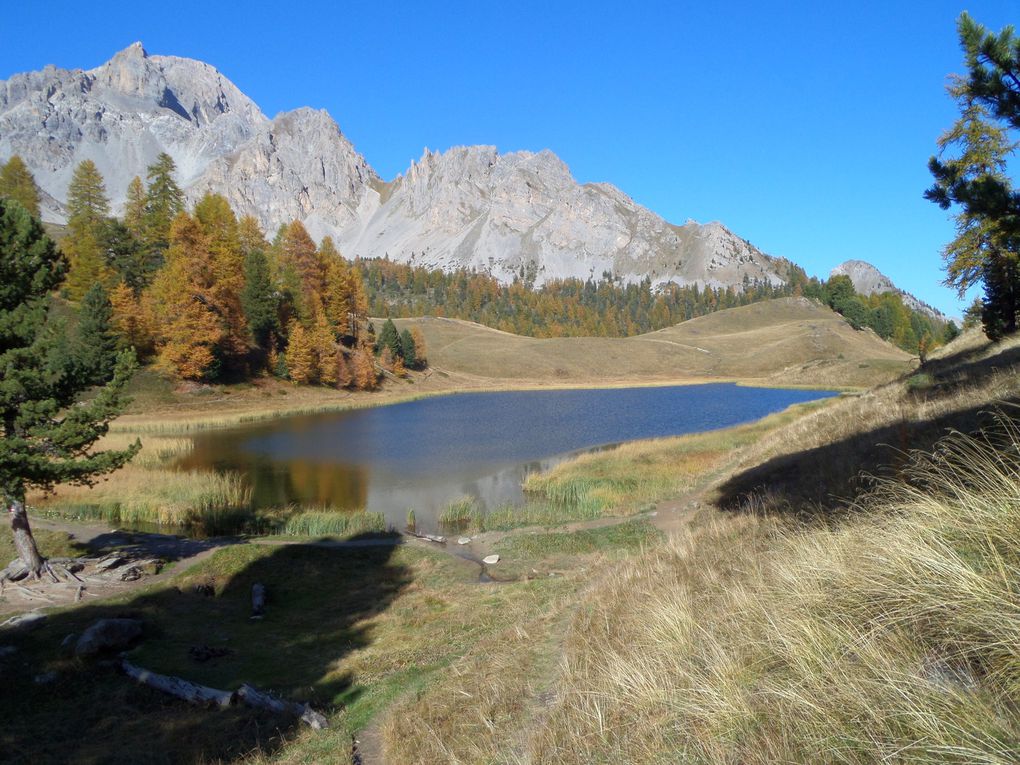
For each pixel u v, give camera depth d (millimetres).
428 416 58469
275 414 57875
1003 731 2467
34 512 22625
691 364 127875
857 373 92250
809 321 154750
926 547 3795
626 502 21828
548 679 6805
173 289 57250
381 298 198375
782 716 3314
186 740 8203
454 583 15875
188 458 36031
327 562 17594
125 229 67875
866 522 5918
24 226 14070
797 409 47219
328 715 8641
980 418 10070
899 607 3670
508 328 177375
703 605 6281
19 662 10953
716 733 3576
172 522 22438
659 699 4410
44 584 14898
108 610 13703
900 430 12695
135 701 9578
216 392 60469
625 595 8398
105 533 19859
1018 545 3439
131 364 14977
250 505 24391
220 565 17109
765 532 9211
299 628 13359
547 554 17531
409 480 29812
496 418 56094
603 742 4344
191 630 12914
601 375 120188
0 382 13477
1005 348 20359
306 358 71250
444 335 137875
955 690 2795
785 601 4746
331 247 92750
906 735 2750
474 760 5387
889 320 142750
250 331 71312
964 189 6172
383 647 11609
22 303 14328
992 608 3074
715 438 34219
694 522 16141
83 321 46906
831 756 2910
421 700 7781
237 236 78812
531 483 27141
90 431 14570
